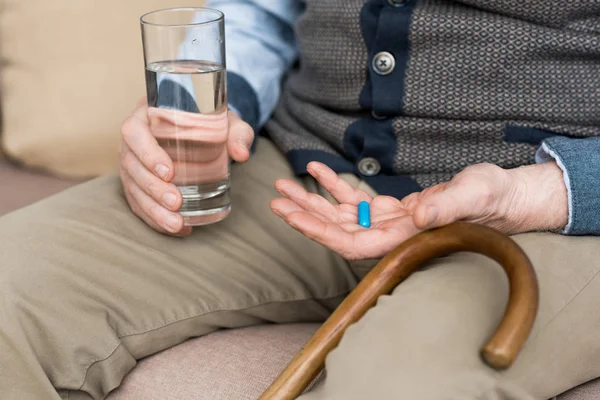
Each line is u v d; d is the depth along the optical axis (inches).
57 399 35.3
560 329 33.4
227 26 44.9
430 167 39.9
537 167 36.3
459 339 31.5
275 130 44.6
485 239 32.0
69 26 50.6
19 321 35.5
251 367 37.5
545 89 38.5
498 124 38.9
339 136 41.6
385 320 31.8
